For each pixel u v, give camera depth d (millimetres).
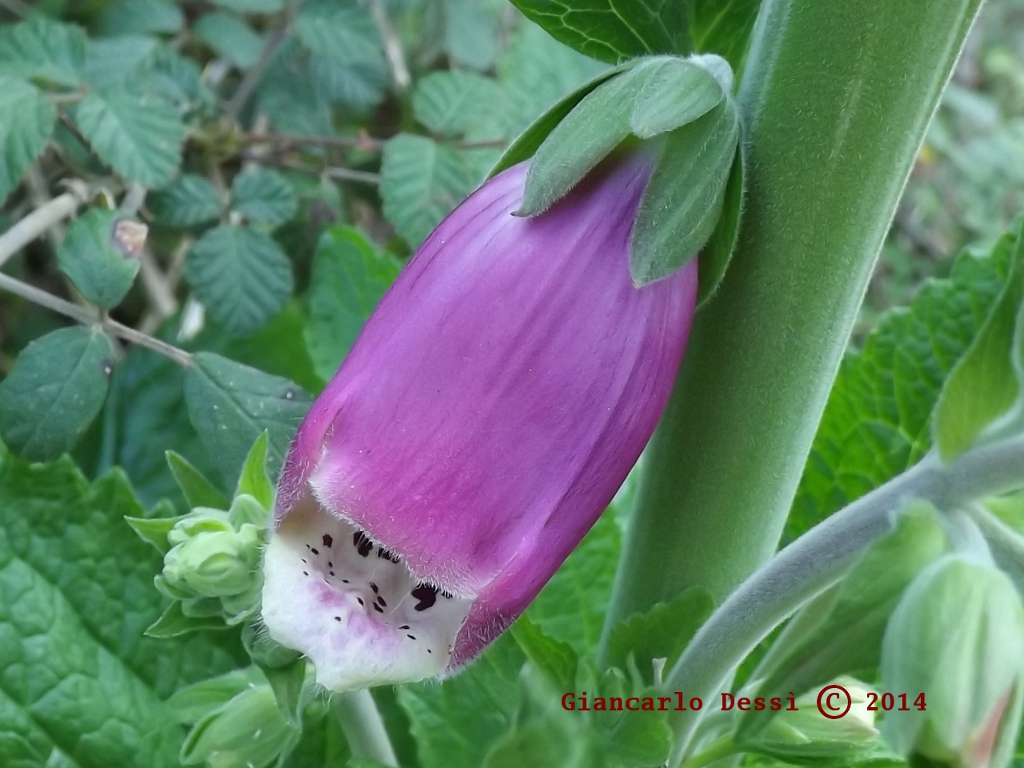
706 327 69
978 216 302
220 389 124
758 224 65
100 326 123
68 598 120
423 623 60
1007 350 62
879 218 65
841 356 73
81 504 121
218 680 95
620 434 61
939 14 58
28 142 130
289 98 170
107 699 120
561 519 60
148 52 156
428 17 208
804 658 58
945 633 53
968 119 329
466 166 156
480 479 57
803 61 61
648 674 81
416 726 114
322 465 57
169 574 72
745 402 70
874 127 61
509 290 59
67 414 120
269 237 149
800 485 135
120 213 126
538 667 78
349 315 146
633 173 61
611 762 74
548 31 79
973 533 61
